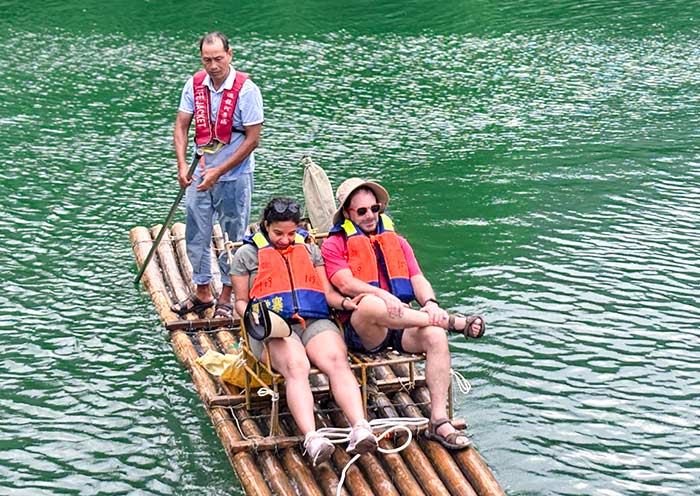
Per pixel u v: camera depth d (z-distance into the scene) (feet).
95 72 69.62
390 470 24.40
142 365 32.83
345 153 54.24
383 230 26.45
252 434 25.54
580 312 35.96
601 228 43.80
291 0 93.40
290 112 61.52
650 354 33.06
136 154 54.03
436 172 51.37
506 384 31.37
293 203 25.62
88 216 45.37
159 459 27.84
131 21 84.74
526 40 79.00
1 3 90.58
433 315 25.07
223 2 92.53
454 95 65.21
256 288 25.43
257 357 25.39
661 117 60.18
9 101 62.69
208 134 30.48
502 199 47.50
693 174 50.67
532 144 55.72
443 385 25.04
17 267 39.88
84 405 30.48
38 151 53.93
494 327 34.96
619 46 76.54
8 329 34.91
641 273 39.17
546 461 27.53
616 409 29.99
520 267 39.88
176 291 36.01
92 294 37.76
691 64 71.36
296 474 24.23
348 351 26.25
